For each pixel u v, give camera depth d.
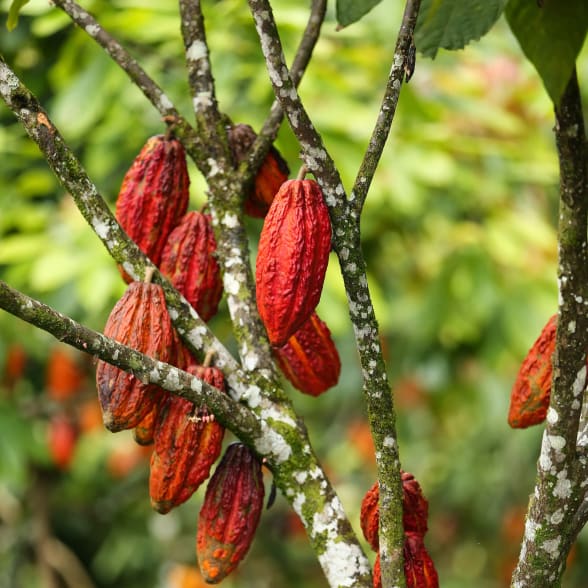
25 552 6.17
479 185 4.80
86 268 4.14
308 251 1.57
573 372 1.51
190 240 1.93
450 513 7.43
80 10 1.97
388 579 1.57
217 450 1.69
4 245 4.30
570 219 1.51
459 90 4.78
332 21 4.40
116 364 1.51
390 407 1.59
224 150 1.92
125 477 6.66
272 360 1.78
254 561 7.34
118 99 4.45
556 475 1.54
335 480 6.87
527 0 1.74
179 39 4.10
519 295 4.71
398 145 4.41
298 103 1.54
